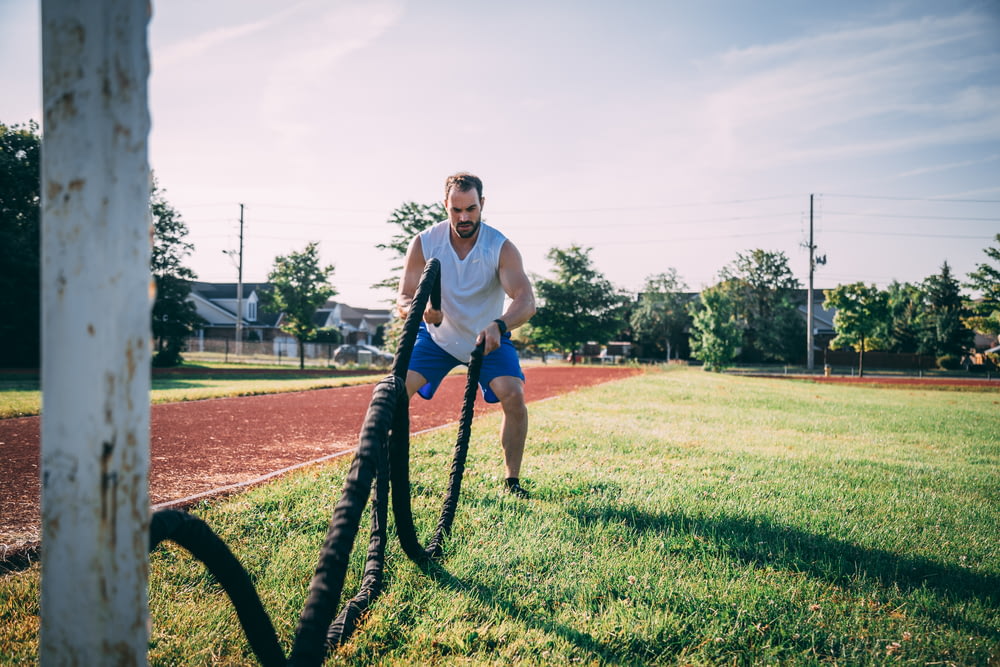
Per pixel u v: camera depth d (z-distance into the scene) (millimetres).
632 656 1772
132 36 706
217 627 1840
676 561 2500
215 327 56344
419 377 3410
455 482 2838
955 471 5039
